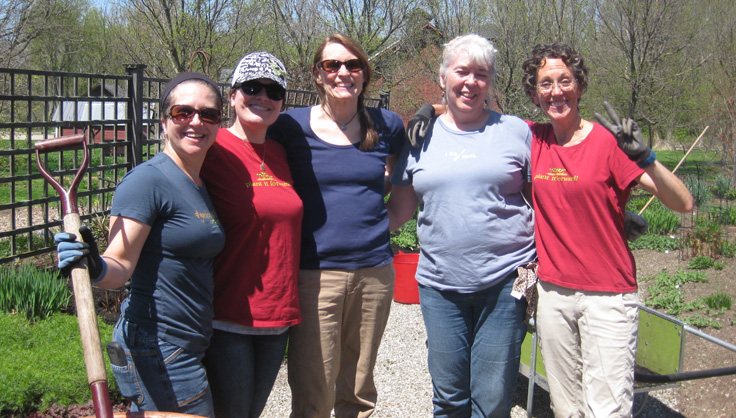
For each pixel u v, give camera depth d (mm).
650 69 16234
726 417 4461
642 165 2521
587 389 2779
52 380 3615
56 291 4973
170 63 15336
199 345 2430
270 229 2625
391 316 6039
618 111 16984
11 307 4770
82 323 1927
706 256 8406
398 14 16312
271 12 16406
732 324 6125
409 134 2957
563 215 2730
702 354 5508
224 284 2629
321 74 2873
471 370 2996
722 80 14836
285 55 16703
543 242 2826
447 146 2926
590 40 17203
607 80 16953
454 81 2844
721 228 10008
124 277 2188
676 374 3625
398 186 3221
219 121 2420
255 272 2619
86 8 25016
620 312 2701
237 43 15867
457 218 2848
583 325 2768
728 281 7461
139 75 6469
